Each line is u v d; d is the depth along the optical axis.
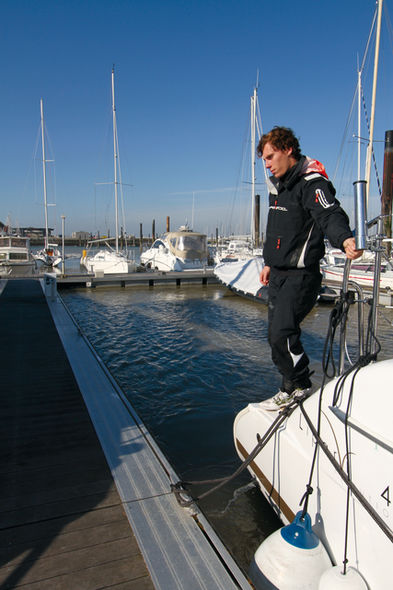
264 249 2.70
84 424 4.26
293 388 2.77
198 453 4.96
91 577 2.18
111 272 28.22
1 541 2.45
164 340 11.10
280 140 2.33
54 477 3.20
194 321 14.08
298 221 2.35
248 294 18.97
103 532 2.54
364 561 1.92
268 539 2.24
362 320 2.32
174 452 4.99
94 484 3.09
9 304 13.50
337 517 2.13
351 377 2.16
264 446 2.86
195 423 5.85
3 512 2.73
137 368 8.48
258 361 8.97
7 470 3.31
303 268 2.44
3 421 4.34
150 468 3.30
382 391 1.94
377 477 1.88
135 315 15.30
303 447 2.50
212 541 2.45
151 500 2.86
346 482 2.00
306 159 2.30
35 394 5.18
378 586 1.83
